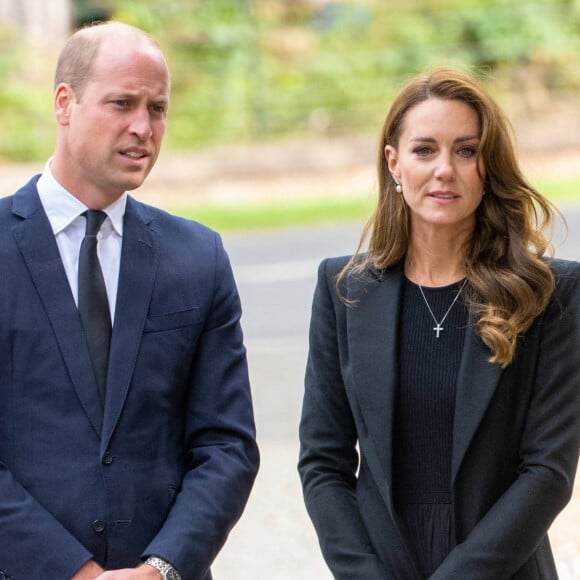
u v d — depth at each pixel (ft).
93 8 217.15
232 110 213.05
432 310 37.78
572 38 218.18
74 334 36.76
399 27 219.61
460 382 36.63
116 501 36.37
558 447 36.32
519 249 37.35
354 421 38.58
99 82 36.27
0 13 213.05
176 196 182.19
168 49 217.15
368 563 36.42
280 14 221.46
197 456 38.11
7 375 36.55
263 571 57.57
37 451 36.35
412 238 38.50
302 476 38.47
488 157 37.27
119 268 37.68
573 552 57.11
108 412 36.47
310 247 140.97
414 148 37.32
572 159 182.19
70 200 37.47
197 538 36.47
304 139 209.77
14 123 206.80
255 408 79.71
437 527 36.76
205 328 38.60
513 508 35.70
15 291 36.83
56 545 35.50
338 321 38.63
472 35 219.00
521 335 36.96
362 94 214.48
